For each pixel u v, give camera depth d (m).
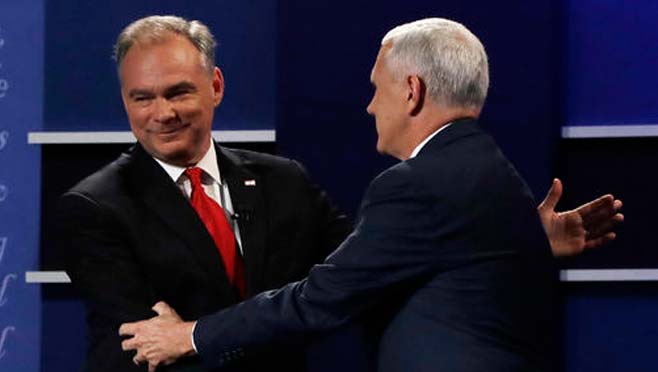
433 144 8.78
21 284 14.02
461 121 8.86
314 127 13.16
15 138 13.94
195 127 8.98
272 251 9.20
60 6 13.83
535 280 8.77
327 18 13.09
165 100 8.86
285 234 9.30
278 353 9.12
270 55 13.75
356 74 13.09
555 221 10.52
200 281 8.89
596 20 13.67
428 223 8.52
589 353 13.91
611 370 13.93
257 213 9.24
